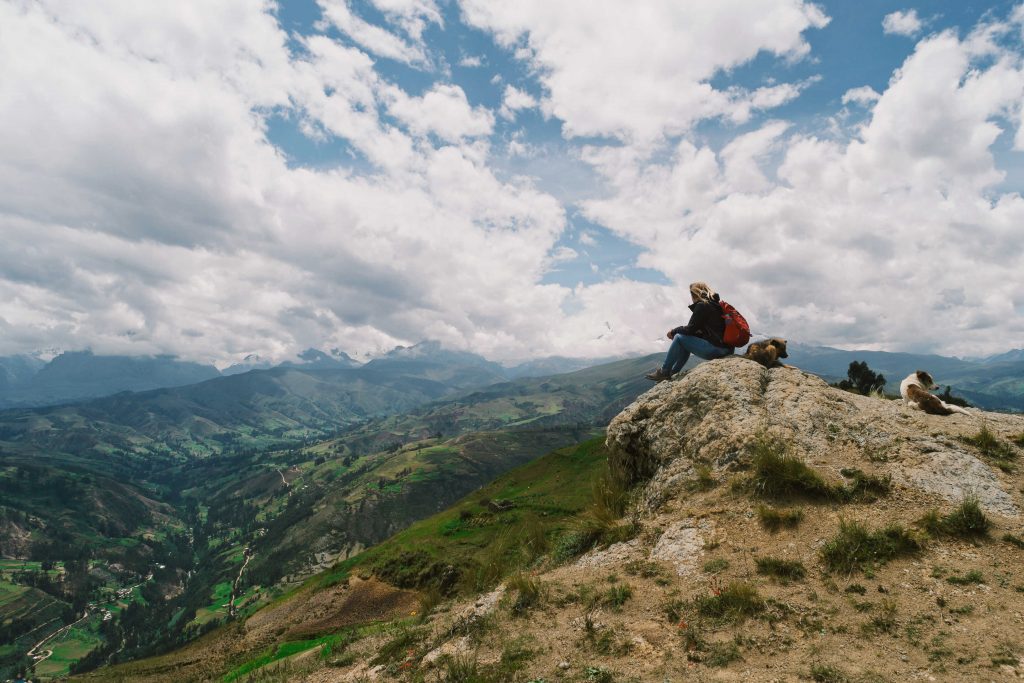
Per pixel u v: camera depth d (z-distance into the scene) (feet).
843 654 16.79
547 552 37.70
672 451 34.35
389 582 151.33
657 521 29.66
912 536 22.21
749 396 33.76
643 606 22.43
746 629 19.10
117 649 564.30
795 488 26.91
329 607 147.84
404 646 27.91
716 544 25.20
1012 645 15.76
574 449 237.45
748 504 27.12
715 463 30.94
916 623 17.74
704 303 37.65
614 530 32.17
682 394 36.40
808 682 15.64
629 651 19.35
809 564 22.18
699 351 38.06
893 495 25.21
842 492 25.99
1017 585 18.86
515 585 28.27
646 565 25.81
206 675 99.66
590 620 21.98
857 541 22.27
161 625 611.06
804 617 19.15
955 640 16.52
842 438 30.07
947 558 20.99
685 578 23.68
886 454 28.09
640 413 39.09
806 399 32.91
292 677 31.14
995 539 21.83
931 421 31.37
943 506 24.02
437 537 172.96
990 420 32.01
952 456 27.27
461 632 25.90
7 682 487.61
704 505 28.45
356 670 27.76
